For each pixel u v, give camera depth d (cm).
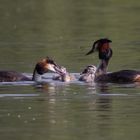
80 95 2072
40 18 4128
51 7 4544
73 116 1812
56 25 3844
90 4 4694
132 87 2186
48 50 2975
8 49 3023
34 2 4772
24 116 1819
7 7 4584
